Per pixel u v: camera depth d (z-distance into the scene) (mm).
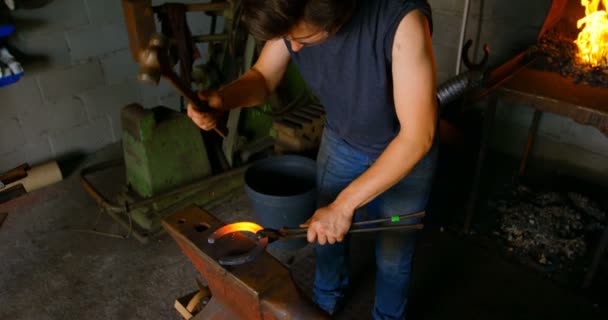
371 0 1050
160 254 2283
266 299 994
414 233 1512
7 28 2416
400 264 1567
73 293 2080
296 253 2260
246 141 2732
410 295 2023
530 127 2670
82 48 2891
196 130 2408
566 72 1990
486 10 2650
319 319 973
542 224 2307
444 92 2082
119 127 3266
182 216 1197
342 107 1300
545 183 2641
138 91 3279
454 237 2320
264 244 1088
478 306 1965
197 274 2168
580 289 2016
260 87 1436
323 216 1115
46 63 2771
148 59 1075
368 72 1142
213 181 2512
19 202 2664
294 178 2330
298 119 2674
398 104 1083
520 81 1980
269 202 2066
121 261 2246
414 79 1039
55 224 2494
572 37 2195
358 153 1421
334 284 1821
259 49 2428
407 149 1074
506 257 2197
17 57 2650
